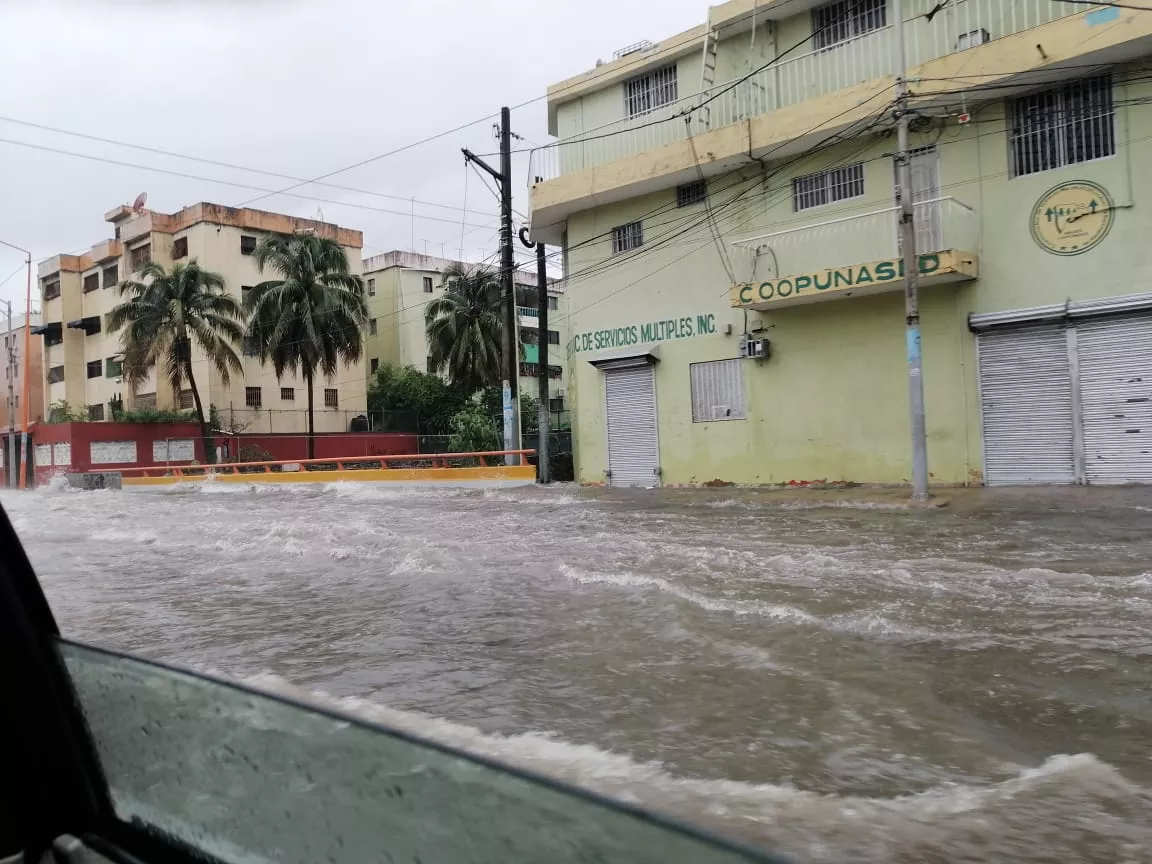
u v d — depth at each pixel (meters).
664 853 1.30
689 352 18.77
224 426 40.44
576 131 20.55
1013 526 9.72
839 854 2.45
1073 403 13.76
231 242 41.91
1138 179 13.09
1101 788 2.92
